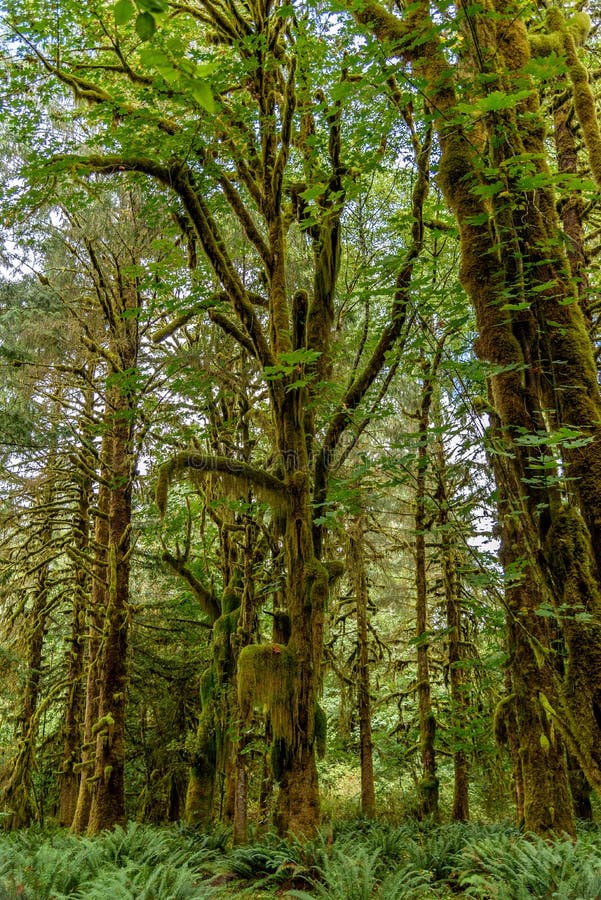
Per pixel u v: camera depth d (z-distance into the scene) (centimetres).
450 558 1339
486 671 1247
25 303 1340
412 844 823
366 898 574
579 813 1177
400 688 2119
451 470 827
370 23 558
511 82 454
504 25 511
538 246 470
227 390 1212
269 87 1029
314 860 707
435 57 520
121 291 1241
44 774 1683
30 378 1295
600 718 383
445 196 515
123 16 189
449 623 1371
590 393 455
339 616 1719
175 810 1619
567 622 404
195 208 980
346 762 2109
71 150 976
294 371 961
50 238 1384
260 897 668
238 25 1023
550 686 748
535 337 465
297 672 854
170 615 1633
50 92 1040
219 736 1176
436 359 692
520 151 468
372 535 1623
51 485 1486
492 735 1198
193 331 1380
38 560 1608
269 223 1052
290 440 960
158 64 199
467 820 1288
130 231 1262
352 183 860
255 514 1034
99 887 574
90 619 1588
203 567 1502
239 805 1035
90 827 1080
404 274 895
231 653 1198
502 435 509
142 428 1188
